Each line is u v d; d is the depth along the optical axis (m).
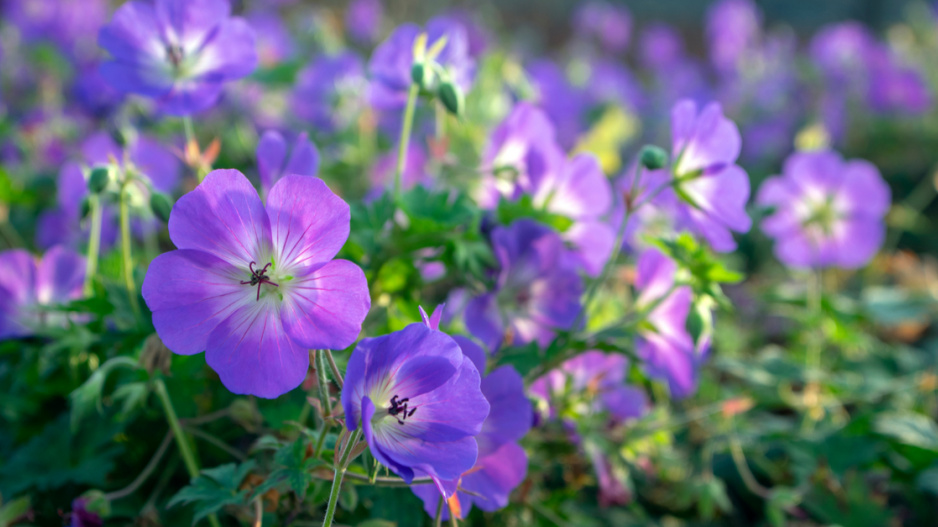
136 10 0.42
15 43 1.00
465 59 0.52
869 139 1.46
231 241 0.32
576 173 0.46
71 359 0.41
